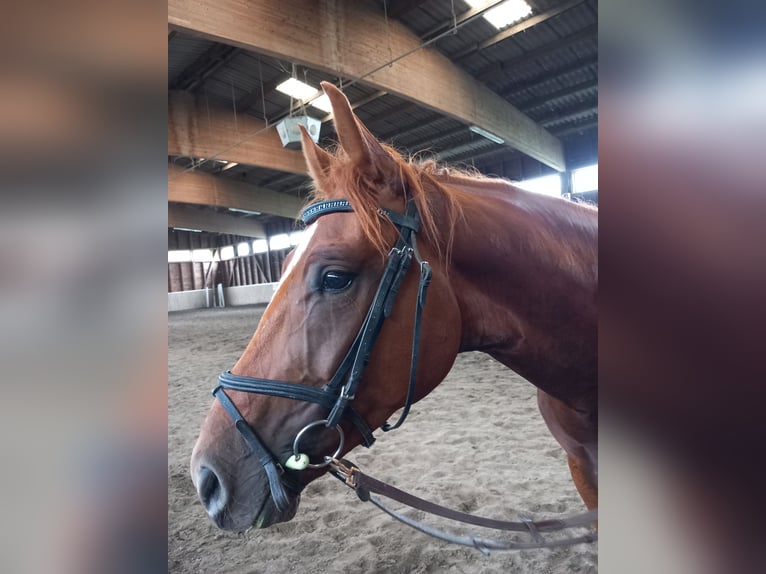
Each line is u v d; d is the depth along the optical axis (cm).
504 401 462
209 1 533
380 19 706
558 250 118
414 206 105
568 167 1260
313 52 623
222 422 100
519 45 813
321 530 252
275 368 99
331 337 97
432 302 104
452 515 118
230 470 98
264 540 245
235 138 1098
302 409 98
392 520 257
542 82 916
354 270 97
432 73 798
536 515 254
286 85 946
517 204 125
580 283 118
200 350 888
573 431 137
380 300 98
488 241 112
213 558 233
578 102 1038
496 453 337
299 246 105
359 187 101
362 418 101
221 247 2870
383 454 345
